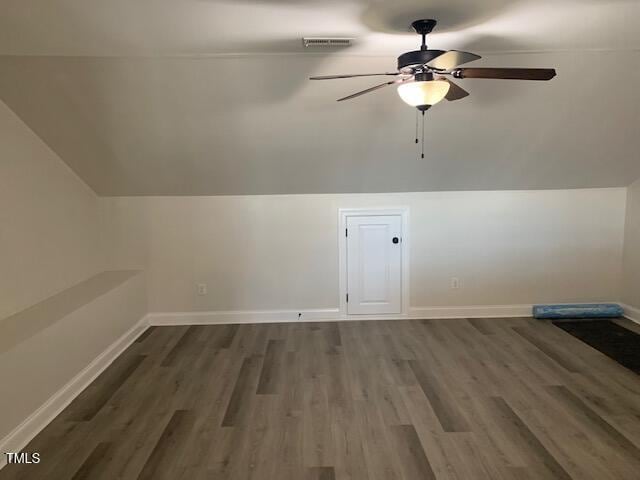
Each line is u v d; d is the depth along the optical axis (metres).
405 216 4.43
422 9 2.22
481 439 2.58
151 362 3.64
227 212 4.38
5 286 3.02
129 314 4.05
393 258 4.48
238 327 4.40
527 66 3.02
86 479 2.30
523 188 4.39
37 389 2.71
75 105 3.18
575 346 3.82
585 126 3.59
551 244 4.49
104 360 3.54
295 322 4.51
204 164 3.88
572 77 3.10
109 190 4.21
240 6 2.16
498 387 3.16
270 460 2.43
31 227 3.30
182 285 4.45
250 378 3.35
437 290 4.54
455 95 2.65
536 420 2.75
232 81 3.04
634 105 3.38
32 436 2.64
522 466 2.35
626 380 3.22
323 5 2.16
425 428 2.69
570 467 2.34
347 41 2.65
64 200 3.75
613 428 2.66
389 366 3.51
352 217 4.42
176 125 3.42
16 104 3.12
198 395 3.12
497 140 3.72
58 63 2.84
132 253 4.40
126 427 2.74
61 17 2.29
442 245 4.48
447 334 4.14
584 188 4.41
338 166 3.97
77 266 3.93
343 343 3.98
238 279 4.47
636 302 4.36
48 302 3.35
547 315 4.44
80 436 2.66
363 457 2.45
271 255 4.45
